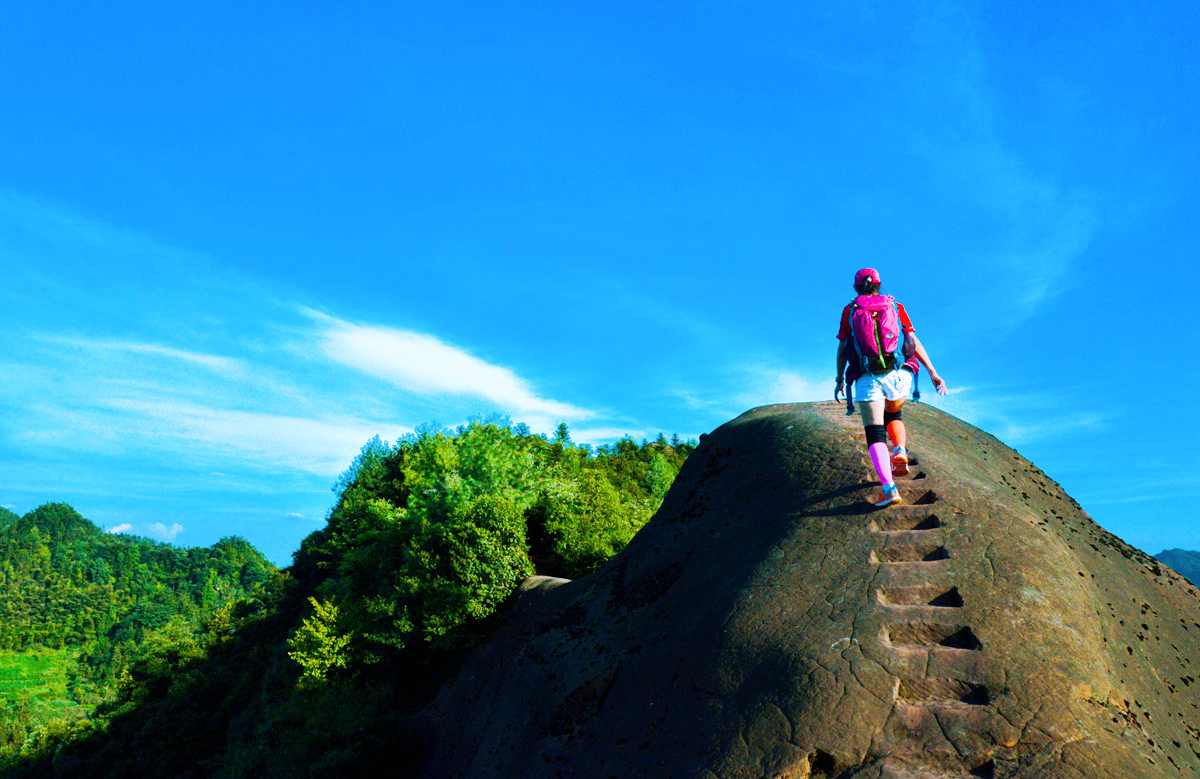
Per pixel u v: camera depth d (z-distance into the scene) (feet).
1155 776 19.12
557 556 73.82
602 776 27.61
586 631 41.47
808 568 30.45
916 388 30.09
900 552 29.45
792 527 33.83
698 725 25.86
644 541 45.93
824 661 24.75
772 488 38.37
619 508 89.97
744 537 36.17
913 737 21.34
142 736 146.51
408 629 61.98
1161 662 28.84
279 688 110.63
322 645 74.43
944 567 27.73
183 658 188.34
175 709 153.38
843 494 34.45
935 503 31.89
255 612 197.36
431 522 71.92
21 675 546.67
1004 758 19.97
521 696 41.60
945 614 25.48
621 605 41.19
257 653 152.46
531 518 77.82
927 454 36.96
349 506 128.57
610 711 31.53
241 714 124.06
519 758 36.22
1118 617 29.48
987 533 29.35
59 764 157.99
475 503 67.82
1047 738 20.13
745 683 26.13
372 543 88.02
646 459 193.16
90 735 175.94
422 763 53.78
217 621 213.46
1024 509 32.53
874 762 20.99
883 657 24.16
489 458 83.41
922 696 22.81
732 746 23.59
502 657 55.88
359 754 52.95
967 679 22.65
